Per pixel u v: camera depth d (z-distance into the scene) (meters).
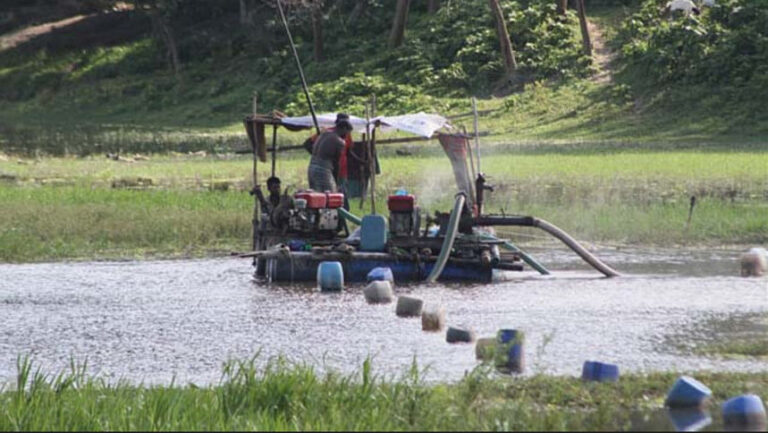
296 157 99.62
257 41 164.50
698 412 23.22
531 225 42.91
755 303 37.22
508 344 25.64
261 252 41.66
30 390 24.31
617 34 135.50
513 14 142.00
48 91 170.38
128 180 79.94
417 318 35.03
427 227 43.91
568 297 38.47
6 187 72.75
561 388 24.34
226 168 87.19
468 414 21.67
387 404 22.17
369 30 160.25
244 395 22.70
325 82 147.88
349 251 41.66
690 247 51.00
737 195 65.31
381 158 91.06
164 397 22.42
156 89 162.00
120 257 48.69
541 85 127.19
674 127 111.06
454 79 136.38
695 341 31.11
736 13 124.94
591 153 91.50
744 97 114.31
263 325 34.00
